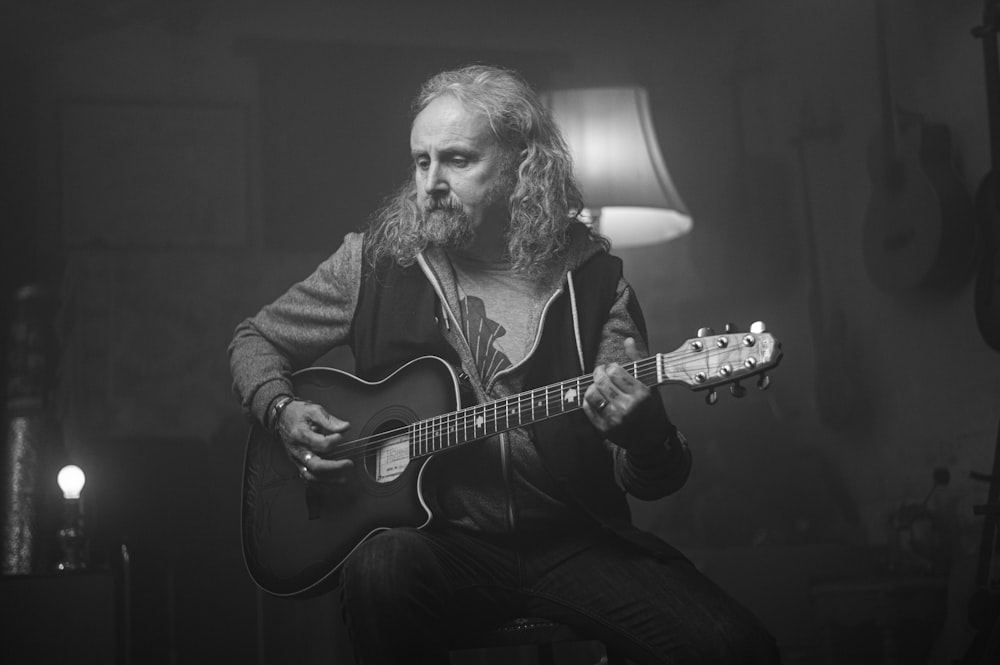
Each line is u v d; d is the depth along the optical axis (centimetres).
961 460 443
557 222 234
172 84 614
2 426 371
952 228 428
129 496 409
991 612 338
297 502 235
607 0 661
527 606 219
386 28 641
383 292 241
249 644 414
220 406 593
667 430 204
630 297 238
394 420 229
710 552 448
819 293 522
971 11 436
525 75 645
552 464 220
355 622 202
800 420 551
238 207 611
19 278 564
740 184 575
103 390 580
